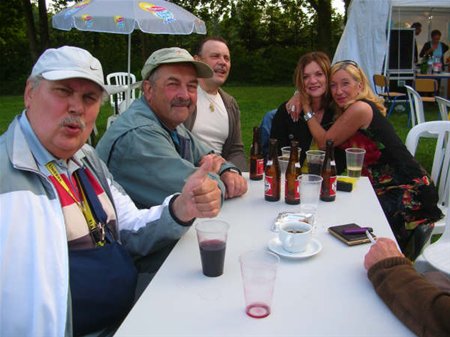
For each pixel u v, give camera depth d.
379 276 1.27
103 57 18.22
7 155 1.35
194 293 1.27
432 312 1.07
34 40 15.93
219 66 3.35
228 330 1.10
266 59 19.12
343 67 2.89
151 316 1.16
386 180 2.75
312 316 1.15
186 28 5.99
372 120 2.75
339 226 1.72
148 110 2.24
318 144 3.02
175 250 1.57
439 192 3.13
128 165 2.08
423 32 11.45
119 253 1.55
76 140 1.46
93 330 1.50
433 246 2.13
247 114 9.95
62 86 1.40
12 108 11.73
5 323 1.24
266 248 1.57
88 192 1.60
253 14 19.84
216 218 1.88
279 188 2.12
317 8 16.00
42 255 1.28
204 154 2.58
